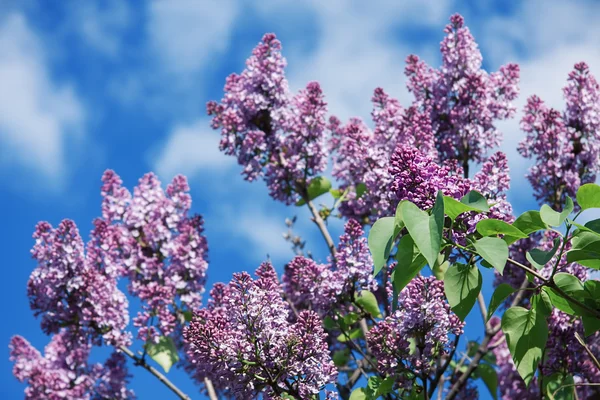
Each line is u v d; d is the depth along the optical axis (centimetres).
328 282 557
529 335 358
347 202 743
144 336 657
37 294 685
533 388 656
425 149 634
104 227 713
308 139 740
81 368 732
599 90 718
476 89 709
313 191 736
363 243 558
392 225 322
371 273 552
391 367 472
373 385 481
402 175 362
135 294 696
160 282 707
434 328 465
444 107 719
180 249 700
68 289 671
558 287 355
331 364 449
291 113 744
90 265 696
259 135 728
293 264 573
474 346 670
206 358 446
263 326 444
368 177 625
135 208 733
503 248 312
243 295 449
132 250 716
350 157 661
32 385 723
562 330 537
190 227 718
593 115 707
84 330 677
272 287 459
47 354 758
